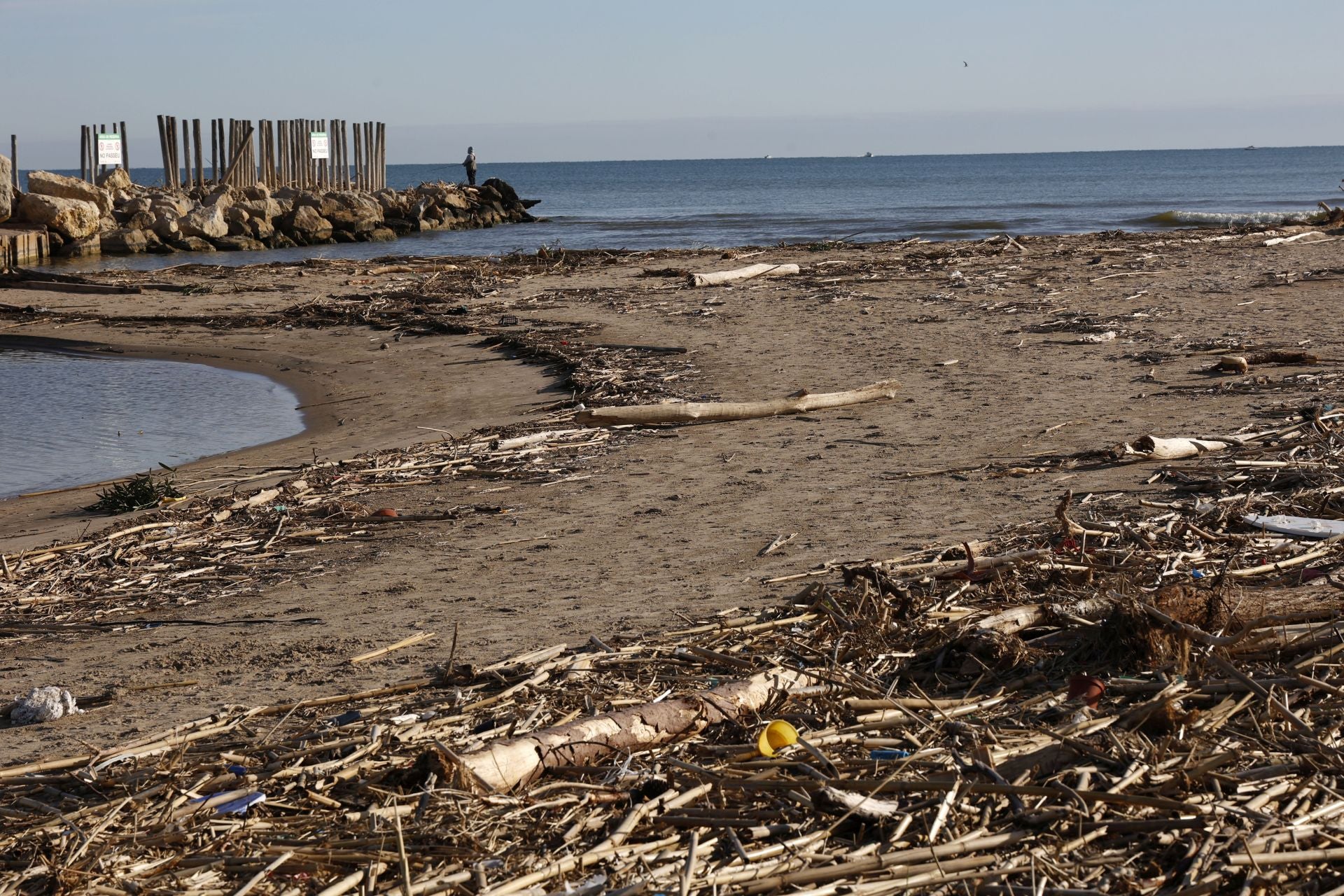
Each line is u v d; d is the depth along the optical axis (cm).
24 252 4594
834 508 989
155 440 1622
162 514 1116
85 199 5181
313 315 2680
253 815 457
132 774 510
